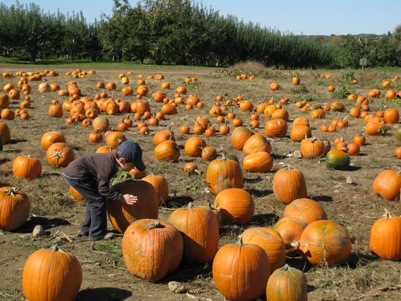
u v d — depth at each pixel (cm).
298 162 1209
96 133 1384
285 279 509
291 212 735
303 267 641
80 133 1517
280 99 2384
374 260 664
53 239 725
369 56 5716
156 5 5506
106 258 659
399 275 612
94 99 2208
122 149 694
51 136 1266
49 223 793
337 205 888
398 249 652
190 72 3844
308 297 554
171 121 1786
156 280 594
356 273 604
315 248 628
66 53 5503
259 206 878
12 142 1362
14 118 1734
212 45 5244
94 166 705
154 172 1072
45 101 2170
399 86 2994
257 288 547
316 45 5859
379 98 2461
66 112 1934
